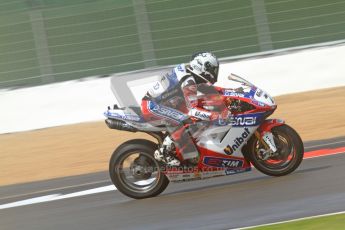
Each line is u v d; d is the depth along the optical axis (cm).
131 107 2764
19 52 5588
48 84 5250
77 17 5638
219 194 2683
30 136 5025
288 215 2206
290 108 4841
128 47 5578
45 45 5584
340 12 5544
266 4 5597
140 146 2714
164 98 2731
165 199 2736
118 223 2436
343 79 5150
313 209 2238
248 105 2723
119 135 4806
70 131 5003
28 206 3034
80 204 2895
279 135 2764
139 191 2775
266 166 2769
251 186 2733
